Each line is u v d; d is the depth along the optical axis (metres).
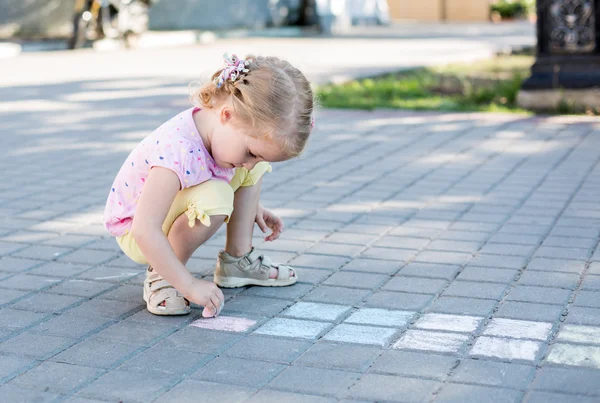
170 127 2.83
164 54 15.39
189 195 2.86
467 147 6.18
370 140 6.57
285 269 3.28
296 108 2.62
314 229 4.09
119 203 2.96
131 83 10.75
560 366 2.48
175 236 2.93
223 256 3.26
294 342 2.72
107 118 7.80
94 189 5.10
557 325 2.81
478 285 3.23
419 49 16.05
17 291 3.26
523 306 2.99
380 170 5.48
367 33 21.41
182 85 10.46
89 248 3.85
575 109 7.76
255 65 2.68
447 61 13.48
